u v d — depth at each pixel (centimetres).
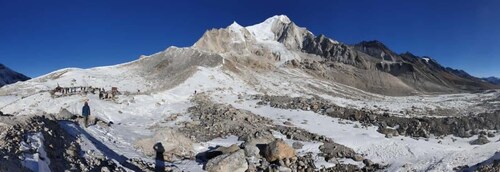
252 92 7625
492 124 5469
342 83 13162
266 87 9069
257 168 2717
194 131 3784
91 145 2447
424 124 5119
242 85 8256
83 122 2970
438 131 4988
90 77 8900
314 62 15075
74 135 2477
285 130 4094
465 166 2583
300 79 11256
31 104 4469
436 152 3331
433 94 12600
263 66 12838
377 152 3441
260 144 3183
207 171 2575
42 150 1847
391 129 4675
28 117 2228
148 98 5172
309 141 3712
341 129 4488
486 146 2881
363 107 7625
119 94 5250
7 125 1941
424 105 8556
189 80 7381
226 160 2597
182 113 4694
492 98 9712
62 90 5247
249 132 3769
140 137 3147
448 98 10694
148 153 2808
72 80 8438
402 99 10306
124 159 2478
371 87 13162
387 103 8825
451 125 5212
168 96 5594
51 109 4228
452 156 2831
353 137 3969
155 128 3794
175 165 2667
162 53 12088
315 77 12988
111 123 3553
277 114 5144
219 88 7156
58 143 2138
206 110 4753
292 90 9394
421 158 3130
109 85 8194
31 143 1864
